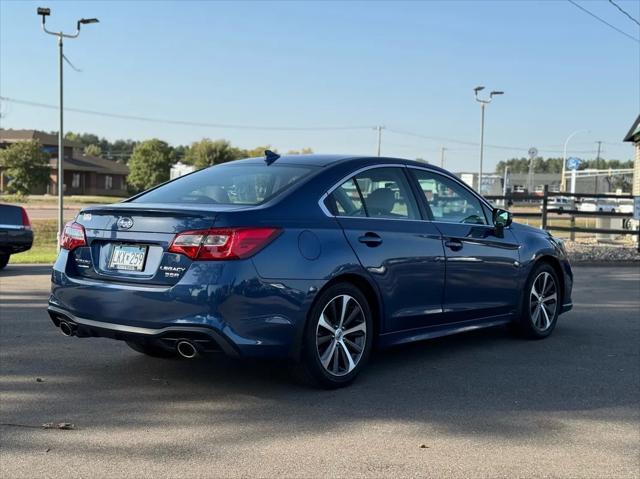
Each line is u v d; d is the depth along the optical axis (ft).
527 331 21.53
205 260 13.85
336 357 15.72
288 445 12.34
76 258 15.64
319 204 15.75
